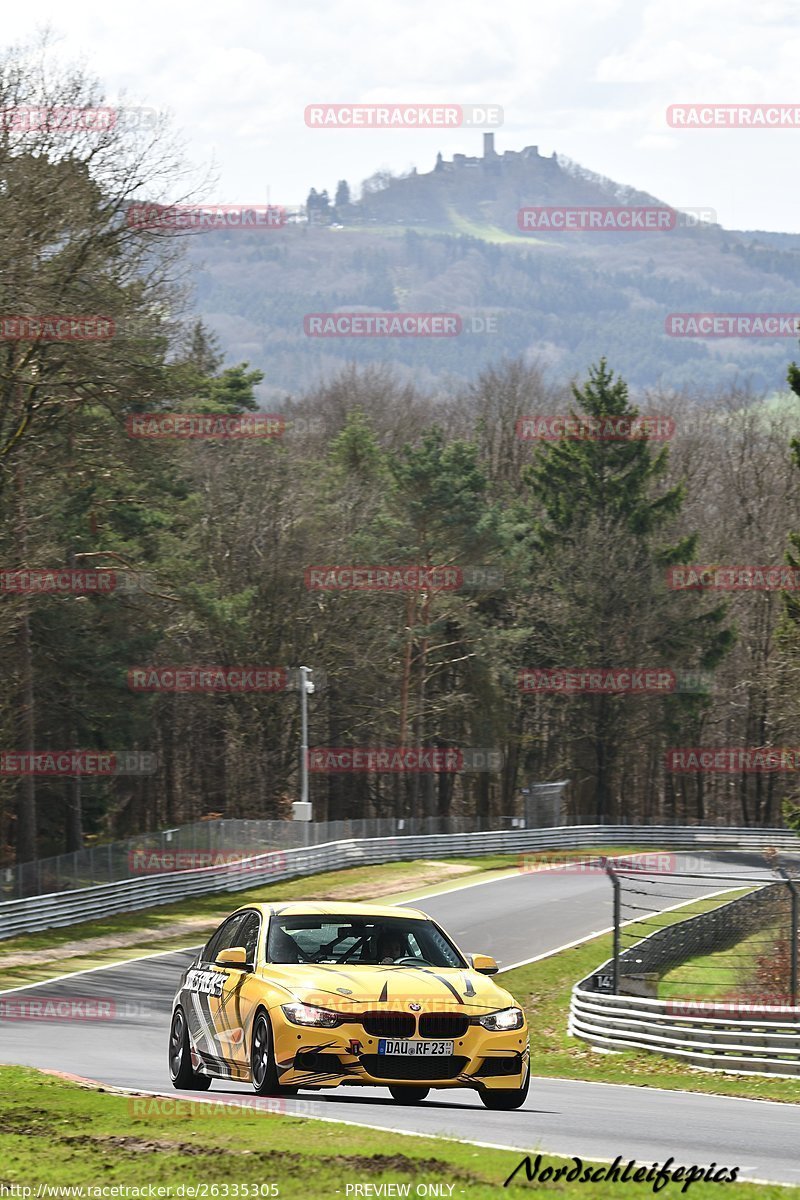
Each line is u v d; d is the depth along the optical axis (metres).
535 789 197.62
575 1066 60.97
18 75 106.19
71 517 136.38
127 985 88.88
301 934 35.09
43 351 107.00
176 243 113.69
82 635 145.38
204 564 181.75
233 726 195.50
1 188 102.62
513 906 126.94
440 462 198.75
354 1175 23.92
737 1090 50.53
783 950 90.62
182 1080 38.03
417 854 170.25
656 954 85.69
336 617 189.62
